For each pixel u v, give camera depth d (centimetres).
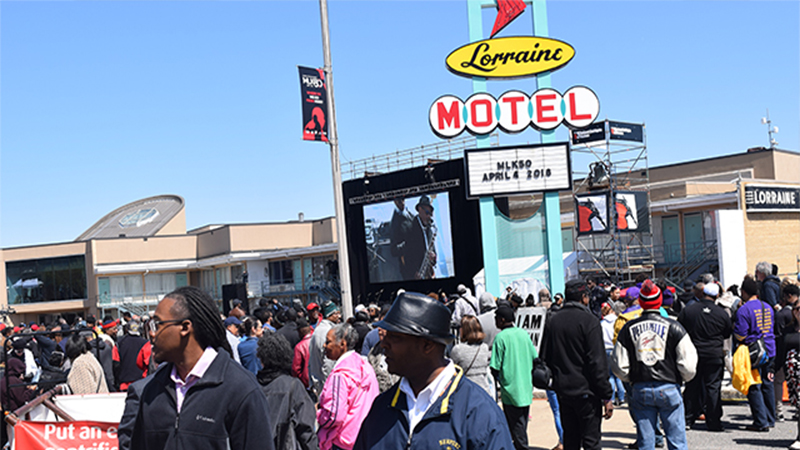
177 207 7106
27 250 6134
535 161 2044
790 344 897
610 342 1046
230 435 312
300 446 526
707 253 3009
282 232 5491
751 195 2727
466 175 2056
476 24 2039
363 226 2903
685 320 899
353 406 526
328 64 1653
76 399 667
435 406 274
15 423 604
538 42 2019
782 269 2777
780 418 962
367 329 1020
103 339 1083
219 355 323
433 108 2036
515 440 759
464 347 733
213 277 5666
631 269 2850
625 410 1055
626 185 3048
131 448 324
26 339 916
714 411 888
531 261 2131
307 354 869
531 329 872
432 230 2639
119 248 5862
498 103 2031
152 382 326
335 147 1653
